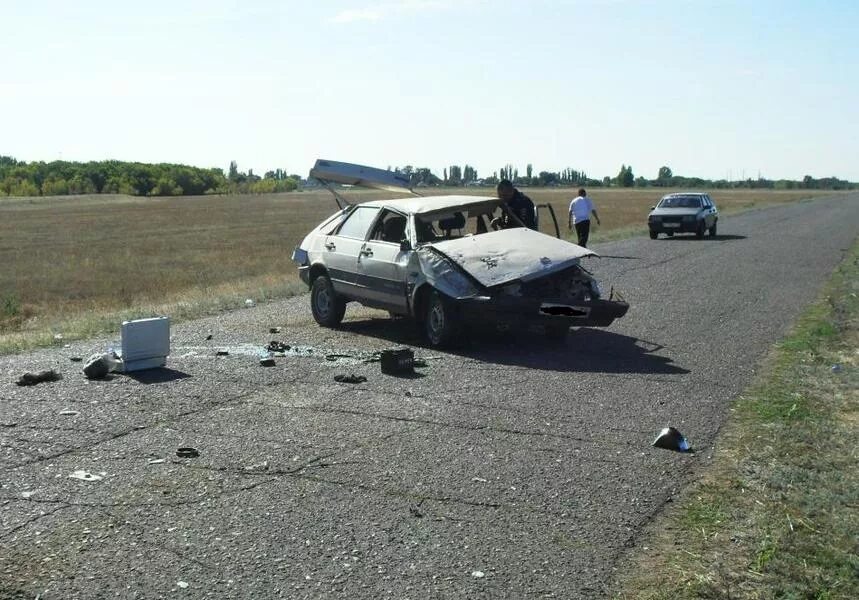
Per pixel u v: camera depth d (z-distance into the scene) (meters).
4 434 7.06
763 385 9.16
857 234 35.44
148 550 4.88
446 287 10.88
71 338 11.93
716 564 4.80
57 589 4.40
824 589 4.55
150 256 33.12
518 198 12.87
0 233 49.16
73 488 5.84
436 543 5.05
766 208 65.00
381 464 6.44
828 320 13.41
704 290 16.98
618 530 5.28
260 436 7.11
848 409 8.32
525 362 10.33
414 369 9.84
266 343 11.41
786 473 6.33
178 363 10.02
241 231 50.00
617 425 7.59
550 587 4.54
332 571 4.67
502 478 6.17
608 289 16.95
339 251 12.60
